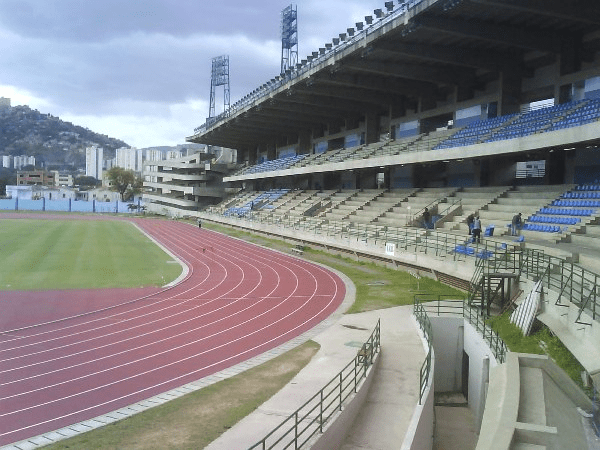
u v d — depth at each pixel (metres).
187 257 40.81
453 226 31.52
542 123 30.05
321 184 64.81
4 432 10.80
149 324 19.95
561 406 7.38
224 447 9.77
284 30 67.75
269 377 13.96
